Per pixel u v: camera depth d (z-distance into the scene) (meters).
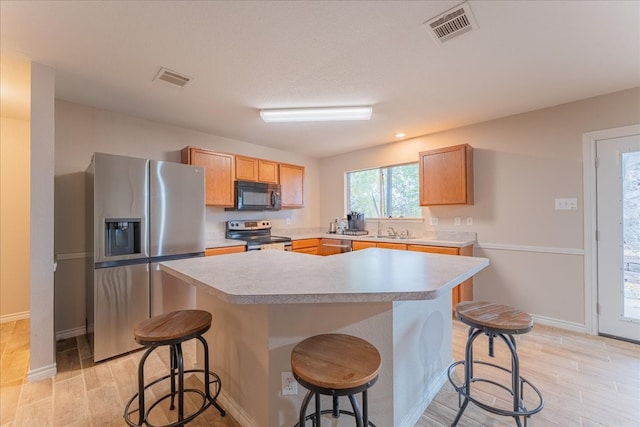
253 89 2.48
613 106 2.56
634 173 2.48
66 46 1.85
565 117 2.81
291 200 4.66
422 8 1.53
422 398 1.67
